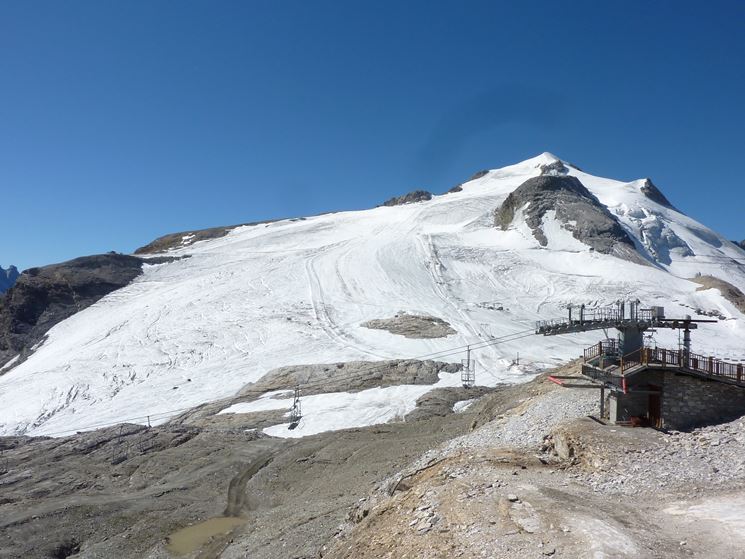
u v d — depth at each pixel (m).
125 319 90.50
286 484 36.56
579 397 25.09
